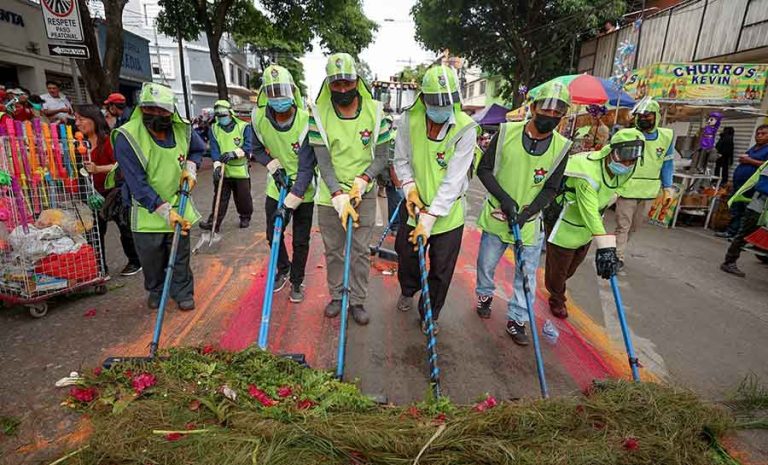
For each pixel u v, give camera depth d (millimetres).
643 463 1839
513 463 1744
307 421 1960
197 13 13078
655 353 3111
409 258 3182
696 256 5469
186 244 3311
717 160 8023
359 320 3314
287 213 2990
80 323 3148
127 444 1825
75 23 4691
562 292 3504
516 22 14070
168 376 2227
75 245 3346
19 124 3055
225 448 1789
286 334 3145
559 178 2842
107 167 3590
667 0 12820
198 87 26828
